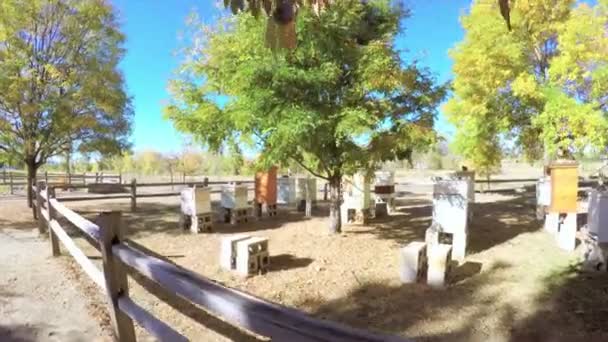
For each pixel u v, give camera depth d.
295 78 6.44
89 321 3.95
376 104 7.00
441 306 4.81
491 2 13.15
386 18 7.82
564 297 4.93
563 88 11.98
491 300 4.94
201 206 9.27
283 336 1.35
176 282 2.03
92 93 10.79
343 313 4.73
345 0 6.19
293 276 5.99
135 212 12.60
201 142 8.04
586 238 6.38
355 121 6.30
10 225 9.70
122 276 2.99
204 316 4.48
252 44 6.63
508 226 9.37
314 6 1.51
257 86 6.59
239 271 6.08
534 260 6.50
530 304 4.78
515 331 4.16
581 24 11.05
